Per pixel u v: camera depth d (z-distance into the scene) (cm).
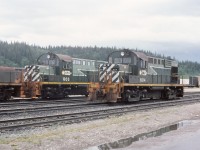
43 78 3316
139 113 2209
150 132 1584
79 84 3738
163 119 1980
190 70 17375
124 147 1228
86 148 1231
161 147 1202
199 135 1452
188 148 1176
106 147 1239
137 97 2970
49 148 1189
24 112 2072
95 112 2166
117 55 3095
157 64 3331
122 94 2820
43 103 2719
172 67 3625
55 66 3522
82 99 3262
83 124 1712
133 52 3011
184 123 1898
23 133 1438
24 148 1162
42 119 1814
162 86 3325
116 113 2156
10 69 3231
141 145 1254
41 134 1396
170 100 3372
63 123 1712
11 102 2828
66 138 1326
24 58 15138
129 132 1547
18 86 3234
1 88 3042
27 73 3291
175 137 1409
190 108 2558
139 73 3008
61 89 3512
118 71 2755
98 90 2769
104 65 2820
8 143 1213
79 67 3784
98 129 1541
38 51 17025
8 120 1680
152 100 3309
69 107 2378
